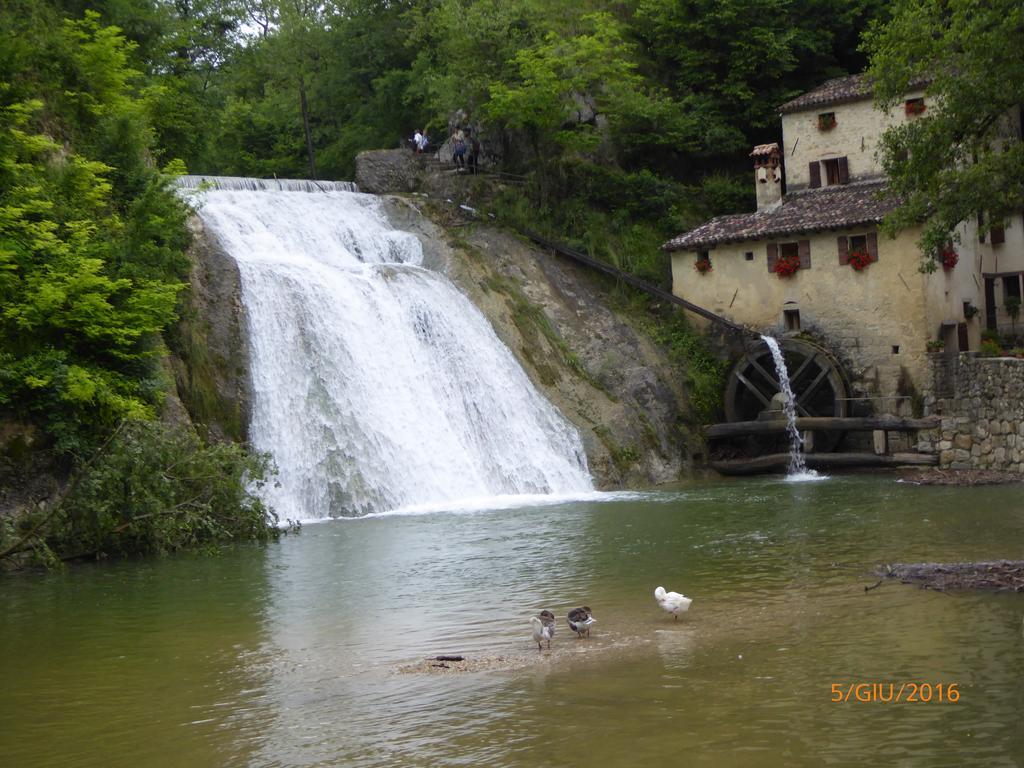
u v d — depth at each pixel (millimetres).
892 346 41438
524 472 36281
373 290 37438
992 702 10695
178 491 24625
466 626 15641
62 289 24703
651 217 50688
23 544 22172
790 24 56344
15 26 32656
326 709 11742
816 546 21375
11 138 27500
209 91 70125
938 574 17172
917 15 29625
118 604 18359
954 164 29453
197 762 10234
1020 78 26766
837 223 42312
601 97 51844
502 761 9758
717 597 16797
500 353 39281
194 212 33719
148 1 48500
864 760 9344
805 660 12586
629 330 43875
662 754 9703
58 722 11727
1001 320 46625
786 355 43719
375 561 22141
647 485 38062
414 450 33906
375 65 62656
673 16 56719
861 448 41656
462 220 45812
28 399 24641
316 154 68000
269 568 21781
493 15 50281
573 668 12867
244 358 32438
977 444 38156
